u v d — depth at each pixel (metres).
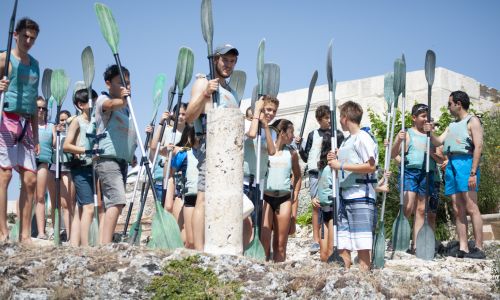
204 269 6.30
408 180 9.69
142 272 6.22
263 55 8.02
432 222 9.80
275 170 8.16
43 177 10.09
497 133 12.91
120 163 7.57
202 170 7.07
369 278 6.26
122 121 7.56
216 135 6.79
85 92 8.71
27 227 7.67
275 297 5.96
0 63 7.39
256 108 7.69
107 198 7.45
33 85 7.66
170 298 5.95
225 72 7.25
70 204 9.91
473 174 9.05
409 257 9.34
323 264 6.70
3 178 7.36
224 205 6.73
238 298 5.93
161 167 9.70
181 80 7.96
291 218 8.66
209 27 7.32
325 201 7.96
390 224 11.01
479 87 15.81
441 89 14.75
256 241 7.32
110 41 7.73
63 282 6.18
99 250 6.79
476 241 9.20
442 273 8.03
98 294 5.99
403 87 9.12
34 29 7.52
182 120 9.40
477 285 6.84
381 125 12.51
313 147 9.34
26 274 6.31
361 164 7.05
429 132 9.29
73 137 8.27
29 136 7.64
